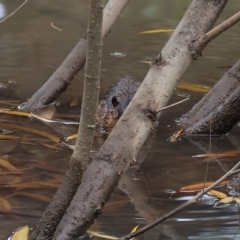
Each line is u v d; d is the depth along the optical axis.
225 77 8.29
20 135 7.59
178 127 8.25
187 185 6.08
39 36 12.52
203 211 5.45
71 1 15.44
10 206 5.40
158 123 8.38
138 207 5.48
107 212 5.35
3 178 6.09
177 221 5.20
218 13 5.88
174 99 9.41
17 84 9.87
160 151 7.25
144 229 4.54
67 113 8.66
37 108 8.57
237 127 8.44
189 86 9.90
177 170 6.54
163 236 4.86
